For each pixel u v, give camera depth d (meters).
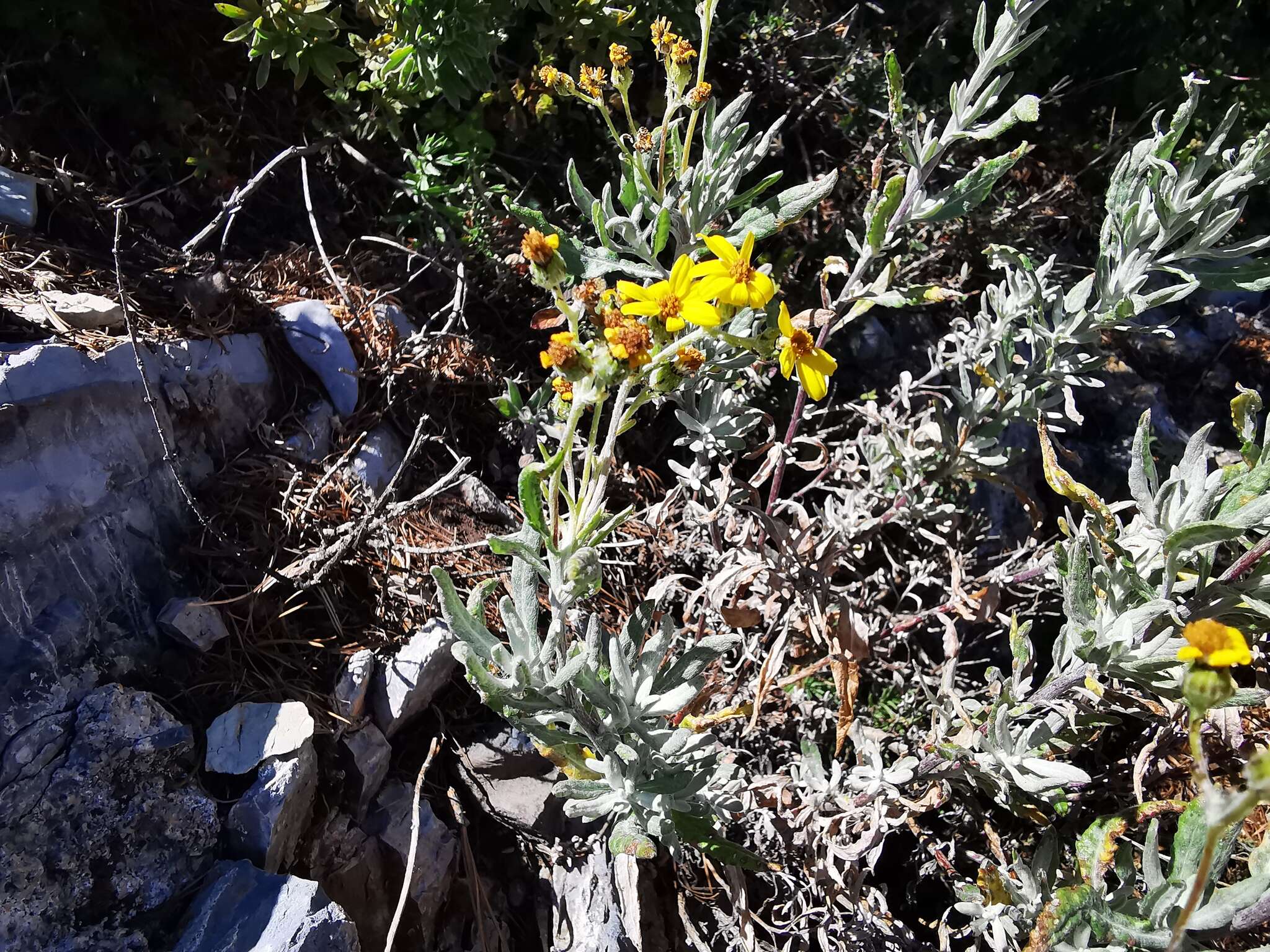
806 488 0.57
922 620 0.55
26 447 0.37
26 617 0.36
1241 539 0.36
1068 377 0.52
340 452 0.50
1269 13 0.93
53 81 0.55
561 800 0.45
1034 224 0.77
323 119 0.63
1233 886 0.33
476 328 0.62
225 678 0.41
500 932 0.42
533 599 0.34
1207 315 0.81
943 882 0.50
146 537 0.41
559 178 0.69
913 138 0.47
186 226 0.57
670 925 0.44
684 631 0.52
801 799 0.47
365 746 0.42
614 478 0.58
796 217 0.47
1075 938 0.36
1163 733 0.45
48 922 0.33
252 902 0.35
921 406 0.68
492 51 0.61
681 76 0.44
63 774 0.35
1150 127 0.85
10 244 0.45
